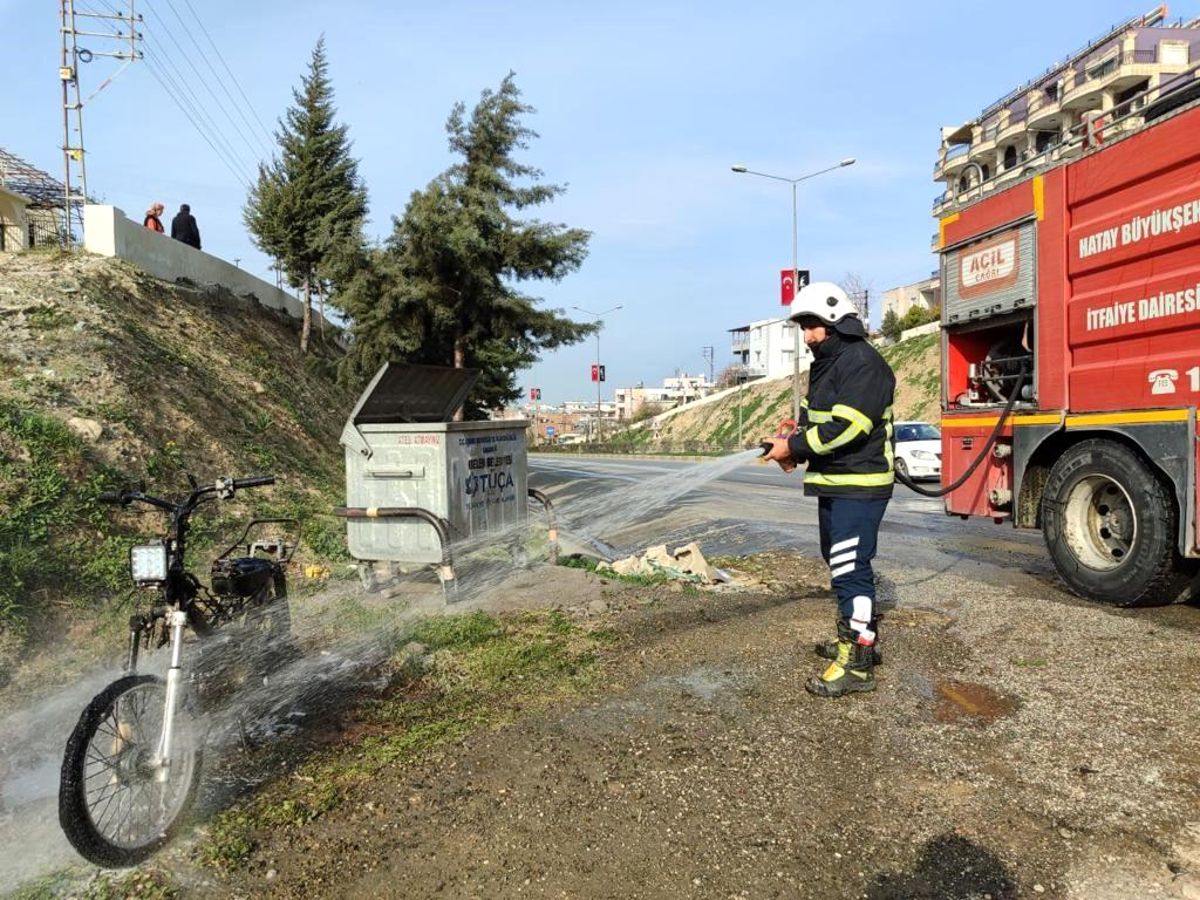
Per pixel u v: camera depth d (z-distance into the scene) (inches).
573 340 576.4
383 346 517.0
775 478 834.8
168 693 125.8
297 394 588.4
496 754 147.9
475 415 674.2
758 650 203.6
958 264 307.6
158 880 111.8
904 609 242.8
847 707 165.8
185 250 632.4
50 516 235.8
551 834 120.6
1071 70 2034.9
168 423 361.4
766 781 135.1
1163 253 221.6
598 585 279.4
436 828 123.3
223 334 579.8
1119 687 170.6
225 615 156.0
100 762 119.1
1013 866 109.7
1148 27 1866.4
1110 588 237.3
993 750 144.0
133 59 746.8
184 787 128.0
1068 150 258.1
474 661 200.1
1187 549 214.2
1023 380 275.9
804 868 110.6
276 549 180.1
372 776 140.5
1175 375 218.2
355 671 195.3
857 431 166.2
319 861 115.5
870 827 120.4
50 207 952.3
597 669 192.9
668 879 108.7
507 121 526.6
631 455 2178.9
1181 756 138.7
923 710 163.2
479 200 503.2
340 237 526.0
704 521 487.2
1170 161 218.2
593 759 144.9
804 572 309.6
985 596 256.2
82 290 453.7
